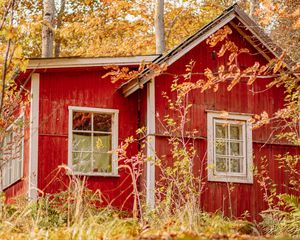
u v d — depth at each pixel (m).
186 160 13.16
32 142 14.84
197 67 16.38
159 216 10.34
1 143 10.80
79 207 8.41
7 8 9.25
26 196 12.36
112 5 25.58
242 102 16.72
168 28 28.22
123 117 16.00
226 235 6.75
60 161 15.09
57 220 9.86
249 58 16.94
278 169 16.77
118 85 16.06
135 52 27.08
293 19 19.78
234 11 16.14
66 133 15.29
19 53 9.56
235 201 16.05
